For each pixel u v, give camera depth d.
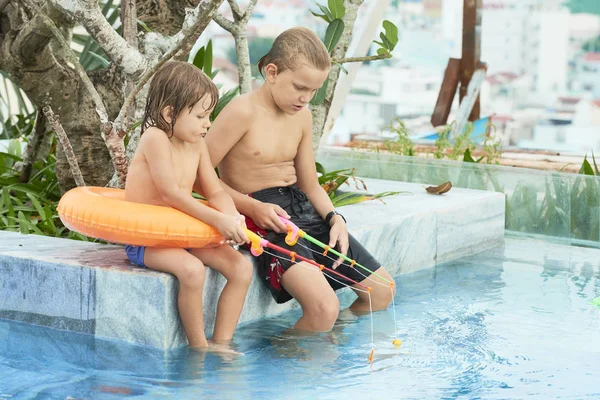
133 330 2.93
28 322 3.16
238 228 2.87
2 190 4.41
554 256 4.52
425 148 6.61
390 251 3.97
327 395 2.40
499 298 3.60
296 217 3.31
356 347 2.89
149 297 2.88
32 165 4.70
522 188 5.03
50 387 2.46
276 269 3.16
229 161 3.30
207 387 2.46
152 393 2.41
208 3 3.07
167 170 2.90
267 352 2.83
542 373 2.63
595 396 2.43
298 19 14.59
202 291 2.95
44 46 4.05
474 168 5.13
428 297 3.61
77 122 4.30
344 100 6.41
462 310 3.40
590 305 3.48
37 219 4.22
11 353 2.79
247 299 3.22
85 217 2.90
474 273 4.11
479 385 2.50
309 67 3.05
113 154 3.36
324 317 3.07
